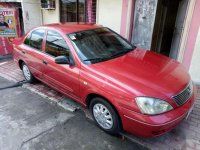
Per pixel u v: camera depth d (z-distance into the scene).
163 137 2.95
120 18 5.72
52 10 7.57
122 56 3.37
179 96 2.58
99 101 2.96
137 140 2.90
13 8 6.85
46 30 3.96
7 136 3.08
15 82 5.03
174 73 2.92
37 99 4.20
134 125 2.54
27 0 7.32
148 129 2.44
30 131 3.19
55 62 3.39
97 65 3.04
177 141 2.88
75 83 3.24
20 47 4.68
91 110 3.22
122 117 2.63
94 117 3.21
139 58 3.33
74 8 7.00
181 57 4.87
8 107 3.91
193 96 2.91
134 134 2.81
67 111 3.73
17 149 2.83
